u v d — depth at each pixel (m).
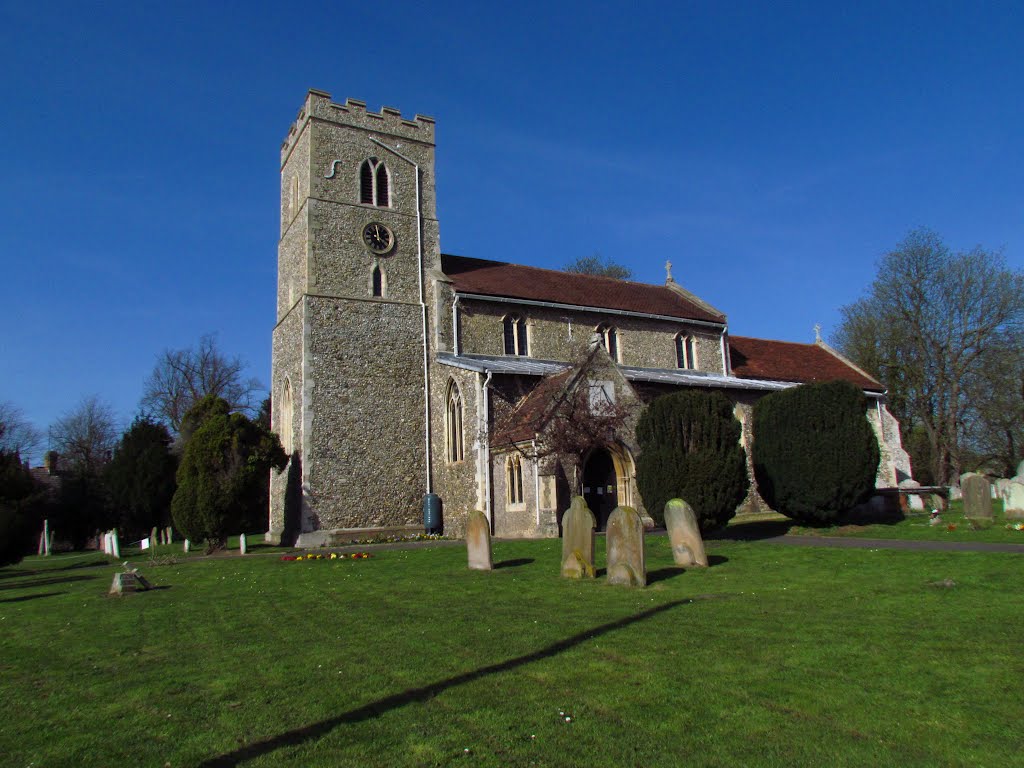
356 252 30.25
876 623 9.34
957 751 5.32
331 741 5.85
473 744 5.68
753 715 6.10
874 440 21.73
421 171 32.69
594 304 33.19
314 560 20.16
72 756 5.81
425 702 6.70
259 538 37.88
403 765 5.36
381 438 29.02
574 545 14.48
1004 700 6.31
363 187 31.28
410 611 11.42
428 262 31.78
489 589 13.31
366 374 29.25
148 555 28.61
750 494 32.28
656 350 34.78
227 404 29.59
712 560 16.03
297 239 30.86
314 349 28.48
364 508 28.12
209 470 26.27
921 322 43.88
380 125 32.09
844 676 7.07
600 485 27.33
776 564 15.12
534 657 8.09
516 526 24.39
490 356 30.50
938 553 15.22
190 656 9.07
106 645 10.02
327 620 11.02
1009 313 40.84
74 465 59.16
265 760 5.54
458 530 27.48
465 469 27.20
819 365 41.16
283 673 7.96
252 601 13.45
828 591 11.92
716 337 36.91
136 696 7.38
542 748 5.56
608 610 10.72
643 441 20.89
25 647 10.26
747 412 33.84
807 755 5.31
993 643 8.13
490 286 31.50
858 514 26.05
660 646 8.36
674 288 40.62
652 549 18.03
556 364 30.25
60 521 41.81
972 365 42.50
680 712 6.21
